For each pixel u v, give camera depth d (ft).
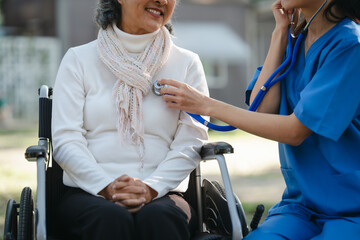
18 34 63.46
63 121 9.54
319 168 8.89
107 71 9.86
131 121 9.60
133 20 9.79
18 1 63.62
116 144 9.57
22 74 59.77
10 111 58.65
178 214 8.57
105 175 9.12
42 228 8.20
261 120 8.98
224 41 63.05
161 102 9.78
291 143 8.91
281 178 25.35
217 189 9.75
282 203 9.58
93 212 8.46
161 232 8.38
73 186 9.52
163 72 10.06
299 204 9.21
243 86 65.87
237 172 27.09
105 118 9.65
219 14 64.18
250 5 65.00
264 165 29.09
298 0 9.02
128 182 8.87
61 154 9.34
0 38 59.62
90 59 9.93
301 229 8.79
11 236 8.45
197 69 10.20
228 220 9.23
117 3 9.95
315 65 9.00
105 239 8.29
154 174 9.32
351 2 8.79
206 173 26.13
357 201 8.60
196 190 10.27
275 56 9.85
